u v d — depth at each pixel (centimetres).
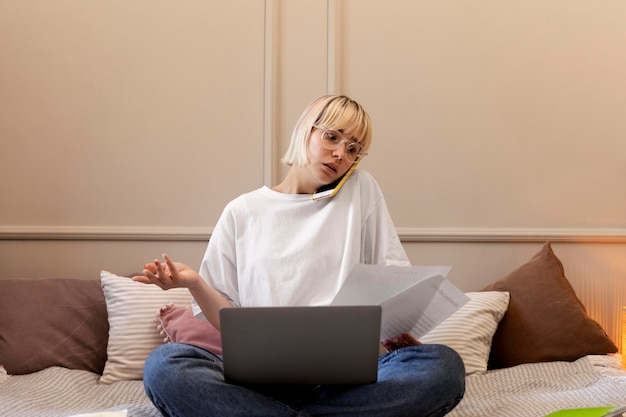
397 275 153
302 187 192
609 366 226
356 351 149
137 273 268
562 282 259
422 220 286
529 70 291
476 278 285
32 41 278
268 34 283
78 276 274
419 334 166
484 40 291
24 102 277
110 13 280
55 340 240
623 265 288
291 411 149
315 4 286
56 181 276
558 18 293
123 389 214
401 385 151
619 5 292
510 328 250
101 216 277
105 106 279
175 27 282
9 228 273
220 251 190
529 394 195
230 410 148
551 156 290
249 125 282
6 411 174
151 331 236
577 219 290
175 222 279
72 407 189
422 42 289
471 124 289
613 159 292
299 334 148
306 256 182
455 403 158
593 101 292
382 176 286
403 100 287
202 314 183
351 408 151
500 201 288
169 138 280
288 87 284
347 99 187
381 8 288
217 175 281
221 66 283
